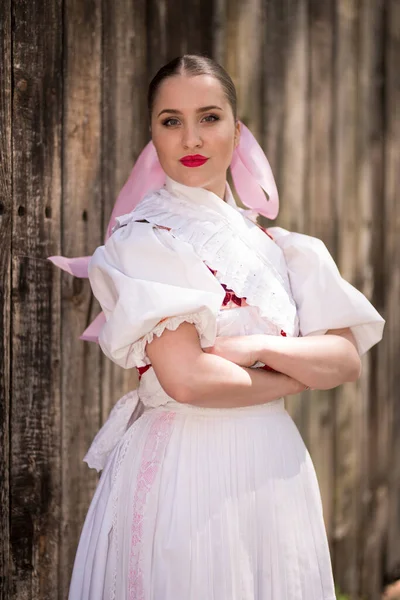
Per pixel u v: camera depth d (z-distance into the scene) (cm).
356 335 203
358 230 345
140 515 174
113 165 248
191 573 168
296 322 192
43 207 229
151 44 259
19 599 227
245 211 216
